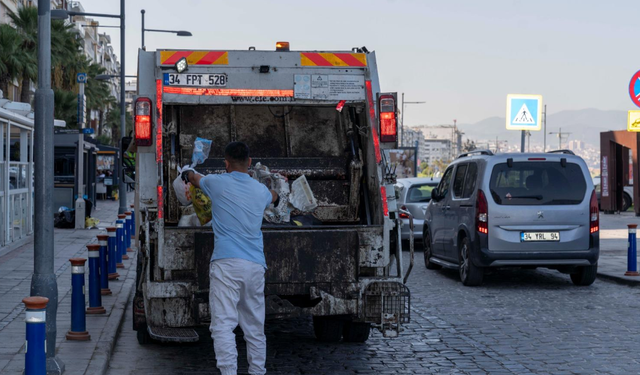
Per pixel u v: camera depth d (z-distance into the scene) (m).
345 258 6.98
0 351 7.41
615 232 25.36
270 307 6.81
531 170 12.86
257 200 6.46
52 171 7.05
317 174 8.32
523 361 7.74
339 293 6.96
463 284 13.38
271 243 6.86
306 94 7.67
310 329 9.52
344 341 8.74
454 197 14.10
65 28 55.44
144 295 7.00
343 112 8.56
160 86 7.21
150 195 7.25
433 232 15.25
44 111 7.05
